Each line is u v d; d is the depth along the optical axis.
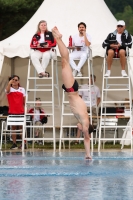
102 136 32.09
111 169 13.75
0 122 31.39
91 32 30.52
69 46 26.39
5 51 28.83
